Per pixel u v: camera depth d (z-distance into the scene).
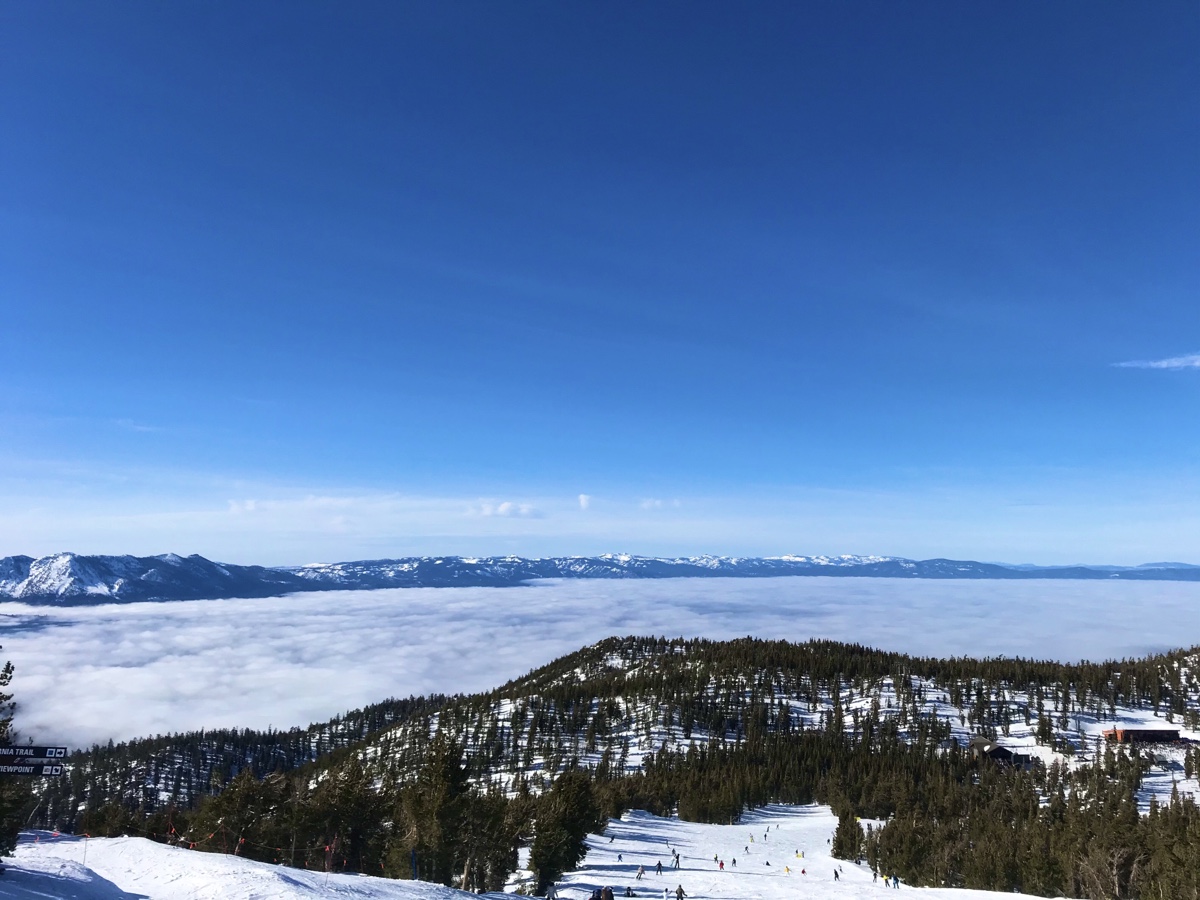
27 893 20.72
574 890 66.19
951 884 83.06
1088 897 70.56
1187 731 194.88
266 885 25.12
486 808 61.00
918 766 159.75
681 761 174.62
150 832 84.00
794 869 89.75
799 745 181.12
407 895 29.67
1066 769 154.75
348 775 62.47
